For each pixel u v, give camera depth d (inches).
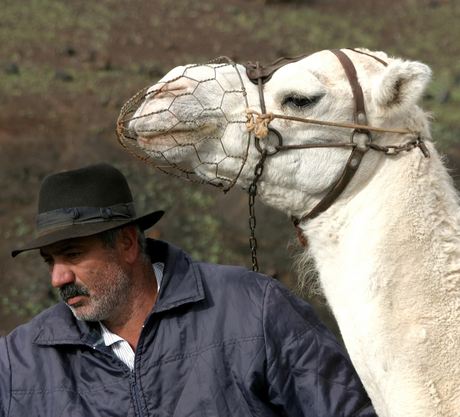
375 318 119.4
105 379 126.6
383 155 127.2
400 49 759.1
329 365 128.0
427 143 128.9
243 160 130.6
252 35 772.6
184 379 125.8
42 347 130.4
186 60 695.7
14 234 412.8
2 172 463.5
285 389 127.1
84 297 126.5
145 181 470.6
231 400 125.0
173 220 436.1
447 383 115.6
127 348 130.4
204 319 129.3
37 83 597.9
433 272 119.4
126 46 714.2
